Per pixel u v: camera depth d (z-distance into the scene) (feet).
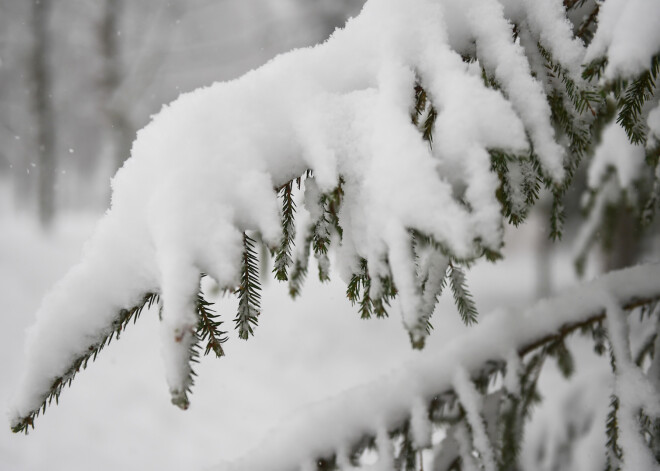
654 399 3.30
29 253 23.26
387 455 3.34
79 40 31.40
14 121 32.86
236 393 14.58
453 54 3.05
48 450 10.55
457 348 3.51
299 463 3.35
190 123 3.04
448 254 2.90
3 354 13.91
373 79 3.11
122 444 11.28
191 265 2.92
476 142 2.97
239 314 3.04
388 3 3.13
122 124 27.63
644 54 2.97
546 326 3.52
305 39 19.94
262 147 3.04
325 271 3.32
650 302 3.50
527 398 3.54
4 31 30.94
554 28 3.11
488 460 3.38
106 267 3.00
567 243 19.16
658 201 3.80
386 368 16.24
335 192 2.98
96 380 14.03
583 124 3.23
